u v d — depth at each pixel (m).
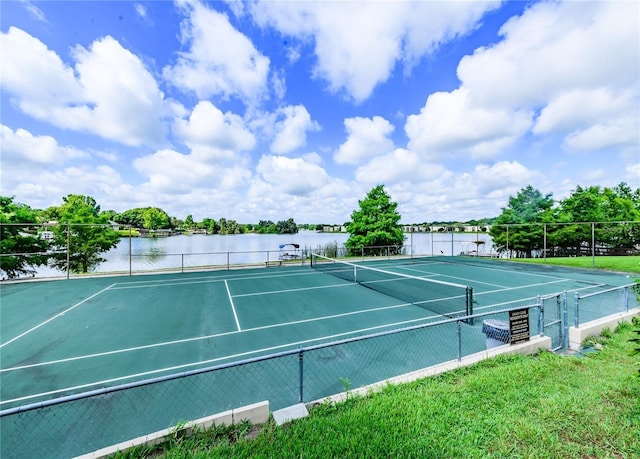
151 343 5.82
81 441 2.91
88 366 4.81
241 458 2.29
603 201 26.45
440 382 3.64
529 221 28.67
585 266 17.19
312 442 2.49
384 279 13.34
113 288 11.41
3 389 4.09
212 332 6.44
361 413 2.91
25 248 15.84
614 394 3.27
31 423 3.18
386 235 25.25
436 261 20.77
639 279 5.01
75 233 18.44
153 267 17.75
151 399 3.68
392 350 5.21
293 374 4.34
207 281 12.94
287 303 8.97
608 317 5.97
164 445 2.46
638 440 2.50
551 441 2.50
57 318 7.54
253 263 18.70
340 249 24.53
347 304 8.81
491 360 4.18
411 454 2.35
